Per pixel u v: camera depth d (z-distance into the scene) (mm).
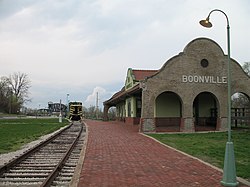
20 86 113312
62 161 10844
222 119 25750
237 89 26422
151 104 24312
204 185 8156
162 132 24281
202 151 14234
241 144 16953
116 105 51250
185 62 25312
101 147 15750
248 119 27656
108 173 9570
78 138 20438
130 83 36125
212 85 25719
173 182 8477
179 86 25000
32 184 8203
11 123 43719
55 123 44344
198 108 30406
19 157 11539
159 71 24688
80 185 8016
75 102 58375
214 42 25984
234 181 8109
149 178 8945
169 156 12906
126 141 18422
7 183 8297
